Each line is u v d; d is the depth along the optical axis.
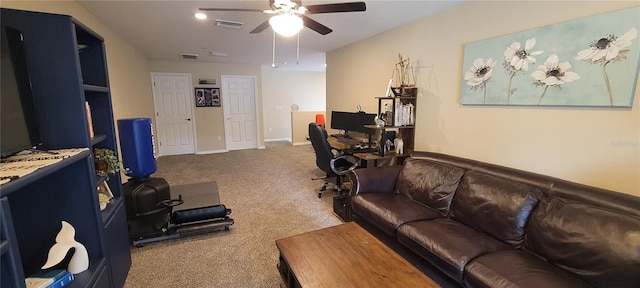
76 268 1.38
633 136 1.62
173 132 6.34
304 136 7.86
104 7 2.70
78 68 1.43
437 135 2.95
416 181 2.49
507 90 2.22
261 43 4.37
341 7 2.07
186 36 3.87
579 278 1.36
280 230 2.63
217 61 6.32
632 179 1.65
